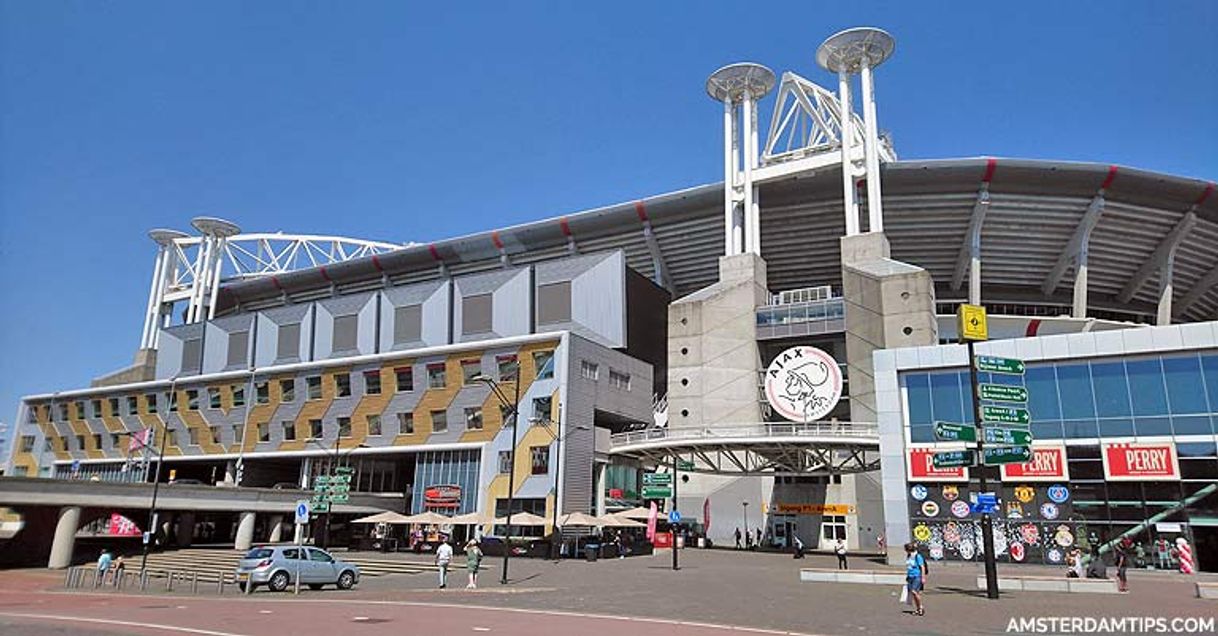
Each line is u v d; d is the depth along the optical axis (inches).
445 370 2394.2
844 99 2864.2
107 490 1814.7
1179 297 3309.5
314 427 2623.0
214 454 2817.4
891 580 1120.2
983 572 1283.2
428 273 3678.6
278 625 677.3
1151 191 2709.2
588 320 2719.0
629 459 2317.9
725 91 3068.4
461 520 1887.3
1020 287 3193.9
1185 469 1306.6
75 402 3351.4
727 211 2928.2
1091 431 1380.4
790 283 3314.5
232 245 4436.5
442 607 844.6
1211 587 905.5
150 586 1274.6
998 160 2664.9
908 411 1508.4
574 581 1176.2
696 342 2674.7
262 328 3380.9
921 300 2370.8
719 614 768.9
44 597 1047.0
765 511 2479.1
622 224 3198.8
